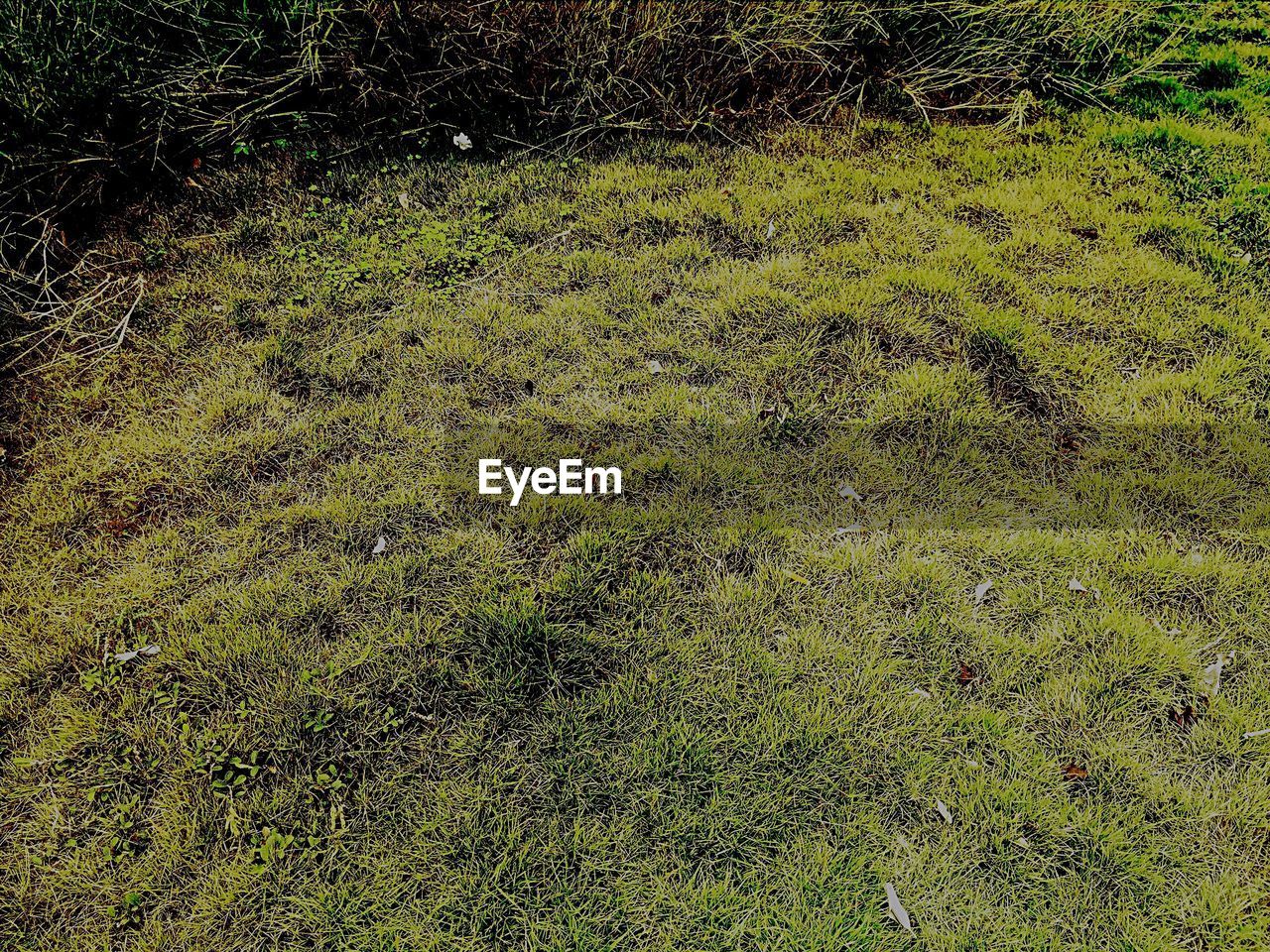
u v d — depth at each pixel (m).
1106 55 5.13
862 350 3.47
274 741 2.39
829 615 2.69
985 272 3.80
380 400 3.34
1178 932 2.06
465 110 4.58
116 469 3.10
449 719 2.45
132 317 3.67
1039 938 2.05
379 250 3.97
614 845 2.22
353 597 2.71
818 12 4.47
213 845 2.21
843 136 4.68
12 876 2.18
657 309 3.67
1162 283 3.77
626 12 4.36
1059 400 3.32
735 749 2.38
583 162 4.48
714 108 4.73
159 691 2.48
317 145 4.43
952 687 2.51
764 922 2.08
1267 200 4.22
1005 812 2.25
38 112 3.84
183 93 4.10
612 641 2.62
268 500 3.00
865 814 2.25
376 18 4.12
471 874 2.16
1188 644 2.60
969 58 4.80
